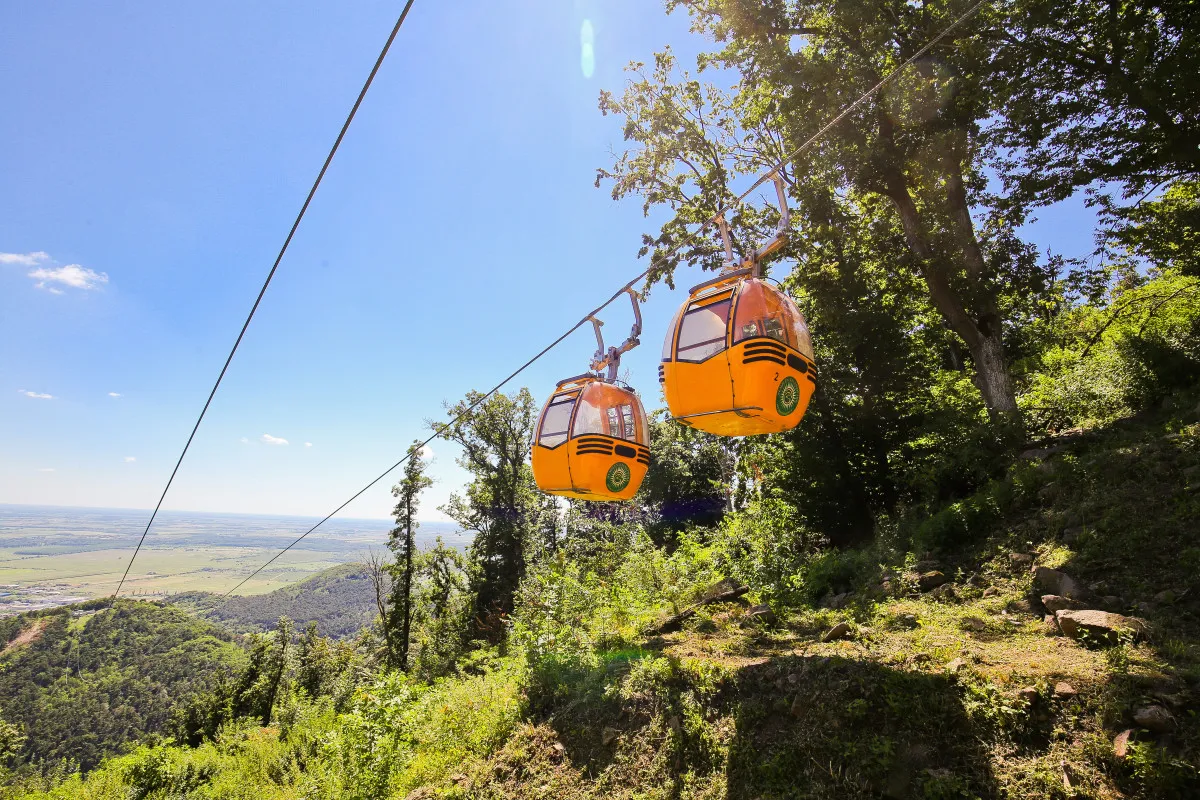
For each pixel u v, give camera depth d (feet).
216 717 136.46
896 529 38.52
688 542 43.55
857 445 51.49
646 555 42.09
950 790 12.68
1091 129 43.45
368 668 127.44
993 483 32.17
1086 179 44.06
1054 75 43.21
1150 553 20.74
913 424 50.80
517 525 121.08
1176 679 13.29
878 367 51.93
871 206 56.80
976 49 44.14
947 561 28.43
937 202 50.16
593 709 21.43
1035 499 29.22
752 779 15.33
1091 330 61.82
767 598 29.84
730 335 14.74
